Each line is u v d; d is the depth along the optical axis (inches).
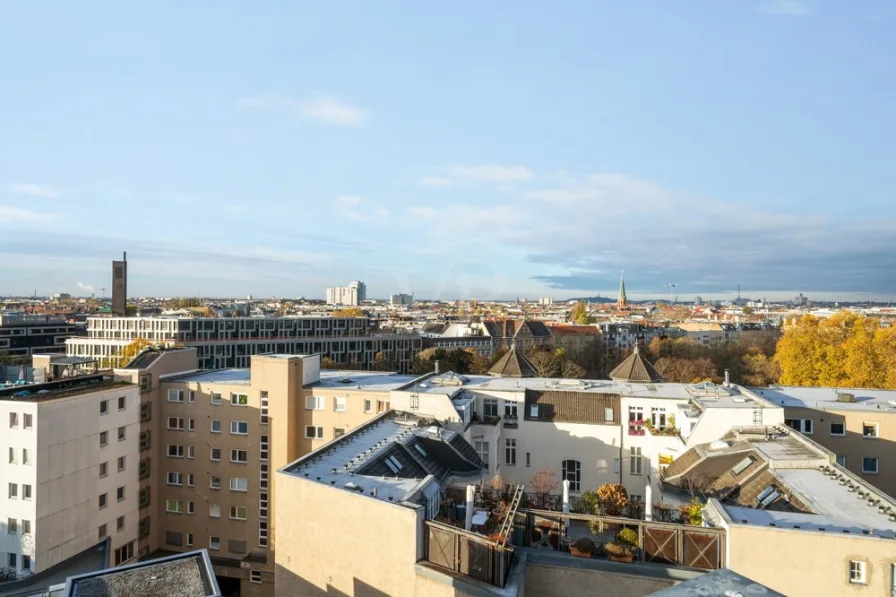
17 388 2060.8
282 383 2340.1
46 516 1884.8
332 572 1246.3
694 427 1872.5
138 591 1184.8
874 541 994.7
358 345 7391.7
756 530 1045.8
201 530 2458.2
